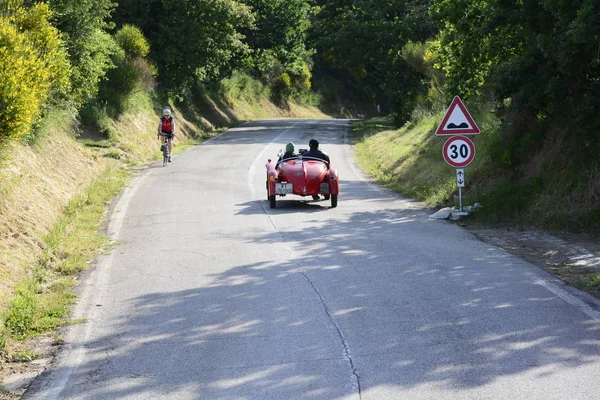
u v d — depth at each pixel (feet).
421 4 170.81
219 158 93.61
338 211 52.70
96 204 54.90
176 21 139.44
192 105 160.25
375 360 21.24
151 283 31.96
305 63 279.08
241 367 21.13
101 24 86.07
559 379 19.07
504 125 57.67
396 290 29.32
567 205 44.47
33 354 23.30
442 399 18.11
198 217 49.73
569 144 49.21
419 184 67.10
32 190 46.80
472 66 62.34
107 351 23.27
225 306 27.86
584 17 41.27
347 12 192.44
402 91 165.37
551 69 47.62
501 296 27.89
